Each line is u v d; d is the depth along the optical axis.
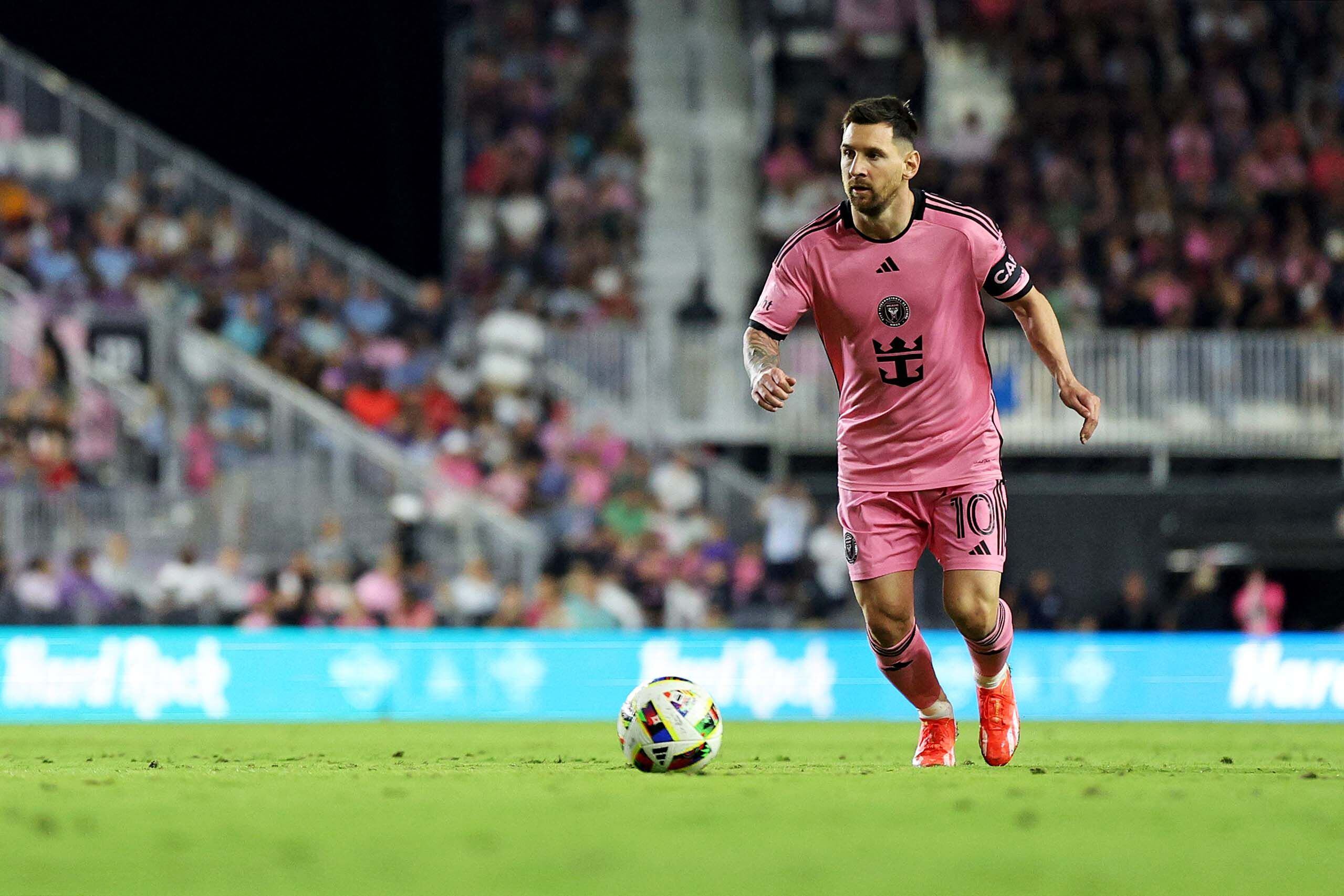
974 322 23.16
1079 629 70.56
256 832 13.74
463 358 78.25
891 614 23.47
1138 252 92.88
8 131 82.00
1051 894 10.49
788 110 99.62
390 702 56.75
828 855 12.26
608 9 104.81
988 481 23.22
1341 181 97.19
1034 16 104.00
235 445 68.50
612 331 79.69
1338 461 86.75
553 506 73.19
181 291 79.69
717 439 79.88
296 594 62.34
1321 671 60.56
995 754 24.08
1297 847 13.02
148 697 54.38
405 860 11.99
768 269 96.88
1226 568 90.00
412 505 67.25
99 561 64.56
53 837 13.41
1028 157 96.94
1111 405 81.50
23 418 66.25
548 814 15.20
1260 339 82.12
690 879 11.03
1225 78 100.56
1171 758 29.14
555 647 57.59
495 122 97.06
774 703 58.03
